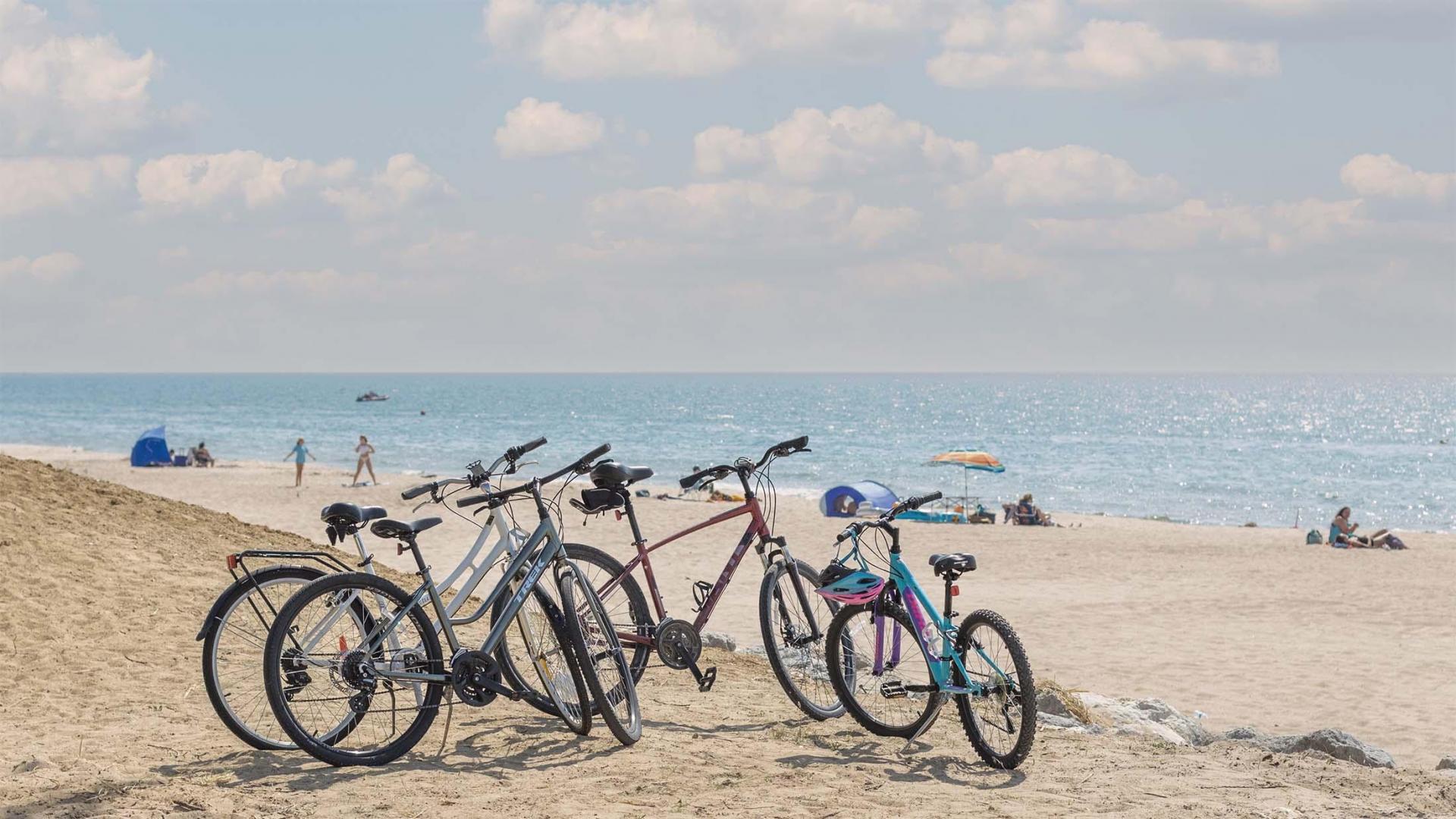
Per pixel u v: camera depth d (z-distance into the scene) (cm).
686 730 612
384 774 508
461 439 9175
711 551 2133
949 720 658
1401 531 4128
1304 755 654
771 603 643
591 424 12606
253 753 536
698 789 505
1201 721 1211
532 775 515
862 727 632
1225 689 1359
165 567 925
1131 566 2438
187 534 1032
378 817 454
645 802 483
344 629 524
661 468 6756
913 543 2792
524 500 584
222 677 551
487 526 570
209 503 3341
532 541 568
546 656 575
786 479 6053
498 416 14575
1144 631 1720
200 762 522
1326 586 2164
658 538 2294
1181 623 1781
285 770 511
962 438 10688
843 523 3103
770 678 790
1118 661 1512
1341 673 1438
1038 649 1591
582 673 547
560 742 568
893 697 597
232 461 5931
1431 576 2314
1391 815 501
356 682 518
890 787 522
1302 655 1548
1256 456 8744
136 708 630
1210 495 5731
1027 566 2434
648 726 614
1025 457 8212
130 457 5528
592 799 483
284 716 505
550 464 6856
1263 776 568
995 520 3619
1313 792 536
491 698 551
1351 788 554
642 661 630
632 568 623
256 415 13988
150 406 16612
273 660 502
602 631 580
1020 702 551
